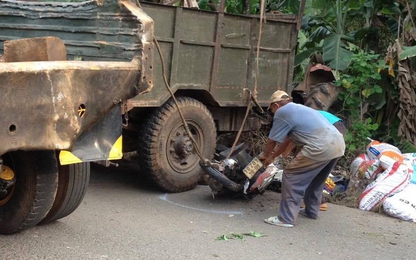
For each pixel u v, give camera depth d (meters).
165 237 5.34
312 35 10.64
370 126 8.86
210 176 6.66
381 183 6.76
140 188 7.30
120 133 4.36
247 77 7.67
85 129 4.08
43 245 4.90
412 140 8.97
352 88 8.88
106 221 5.74
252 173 6.36
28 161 4.77
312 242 5.48
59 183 5.22
